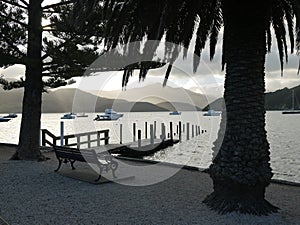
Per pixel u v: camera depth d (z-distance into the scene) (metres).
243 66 6.10
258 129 6.03
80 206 6.69
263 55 6.22
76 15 6.90
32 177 9.67
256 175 5.89
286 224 5.51
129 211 6.32
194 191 7.95
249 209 5.91
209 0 7.05
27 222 5.72
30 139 13.20
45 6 12.58
